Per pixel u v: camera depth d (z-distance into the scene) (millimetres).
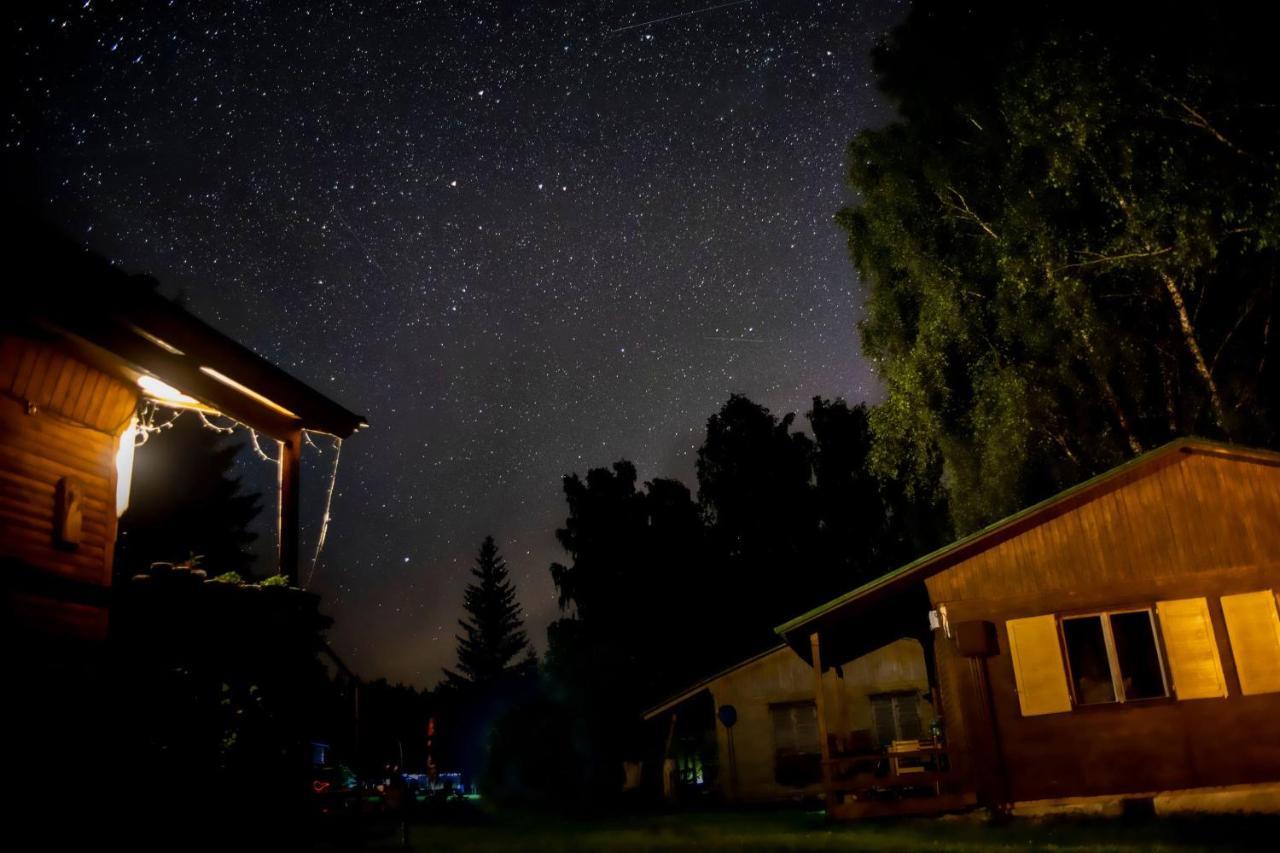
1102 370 20234
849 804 14000
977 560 14102
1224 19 16078
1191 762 12773
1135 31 17438
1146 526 13789
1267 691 12930
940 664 14695
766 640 42688
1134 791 12781
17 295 8367
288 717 9250
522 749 34250
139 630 8570
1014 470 21016
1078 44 17609
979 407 21438
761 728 24656
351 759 14219
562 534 47594
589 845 12438
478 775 36438
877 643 20406
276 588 9492
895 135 23156
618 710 35219
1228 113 16156
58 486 9133
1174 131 17156
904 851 10484
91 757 7617
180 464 31516
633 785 31797
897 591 14547
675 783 25344
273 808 8828
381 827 15398
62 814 7277
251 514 32875
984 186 21766
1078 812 12633
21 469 8773
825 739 14609
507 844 12664
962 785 13508
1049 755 13125
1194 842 9961
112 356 9422
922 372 22547
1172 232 17562
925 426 22656
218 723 8648
